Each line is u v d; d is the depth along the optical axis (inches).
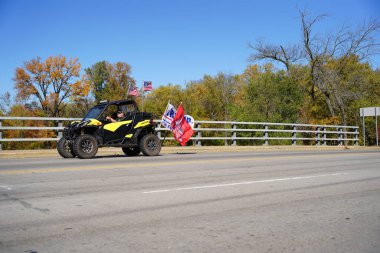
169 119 649.6
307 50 1508.4
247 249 167.2
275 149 893.2
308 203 259.4
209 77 2420.0
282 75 1407.5
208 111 2335.1
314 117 1601.9
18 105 1797.5
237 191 300.0
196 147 802.8
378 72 1744.6
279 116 1247.5
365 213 232.7
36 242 175.3
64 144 556.4
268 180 356.5
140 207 244.1
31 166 446.9
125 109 583.5
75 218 216.7
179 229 196.2
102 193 288.2
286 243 175.6
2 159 549.6
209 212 232.2
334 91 1473.9
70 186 316.2
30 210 234.8
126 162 493.4
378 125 1438.2
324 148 994.7
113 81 2682.1
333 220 215.9
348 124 1557.6
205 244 173.3
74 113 2172.7
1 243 173.9
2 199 265.4
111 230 194.2
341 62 1560.0
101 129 550.9
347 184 340.2
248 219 216.5
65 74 2079.2
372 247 171.3
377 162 539.5
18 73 1990.7
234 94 2393.0
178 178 364.2
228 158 572.4
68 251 163.6
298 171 426.6
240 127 1146.0
